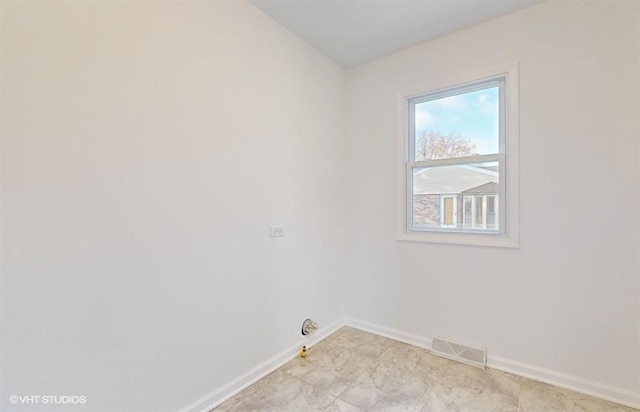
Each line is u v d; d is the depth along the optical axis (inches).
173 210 62.0
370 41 97.3
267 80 84.0
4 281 41.8
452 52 92.8
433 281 97.0
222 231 72.0
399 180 104.1
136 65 55.8
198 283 66.7
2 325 41.7
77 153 48.5
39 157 44.7
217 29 70.5
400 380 78.5
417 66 100.1
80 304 48.9
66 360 47.4
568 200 75.2
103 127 51.5
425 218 101.2
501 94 86.5
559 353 76.4
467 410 66.7
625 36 68.4
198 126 66.6
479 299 88.4
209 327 68.9
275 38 86.5
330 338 105.3
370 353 93.9
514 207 82.1
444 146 97.9
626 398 68.5
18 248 42.9
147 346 57.7
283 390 74.4
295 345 93.0
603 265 71.3
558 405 68.5
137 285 56.2
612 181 70.1
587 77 72.6
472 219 91.7
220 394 70.4
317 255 103.5
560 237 76.2
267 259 84.3
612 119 70.0
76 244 48.5
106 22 51.7
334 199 112.3
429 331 97.5
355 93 115.7
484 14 83.1
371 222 111.6
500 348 84.7
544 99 77.9
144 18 57.0
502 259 84.5
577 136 73.9
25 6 43.4
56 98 46.3
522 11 80.8
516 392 73.2
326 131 107.7
